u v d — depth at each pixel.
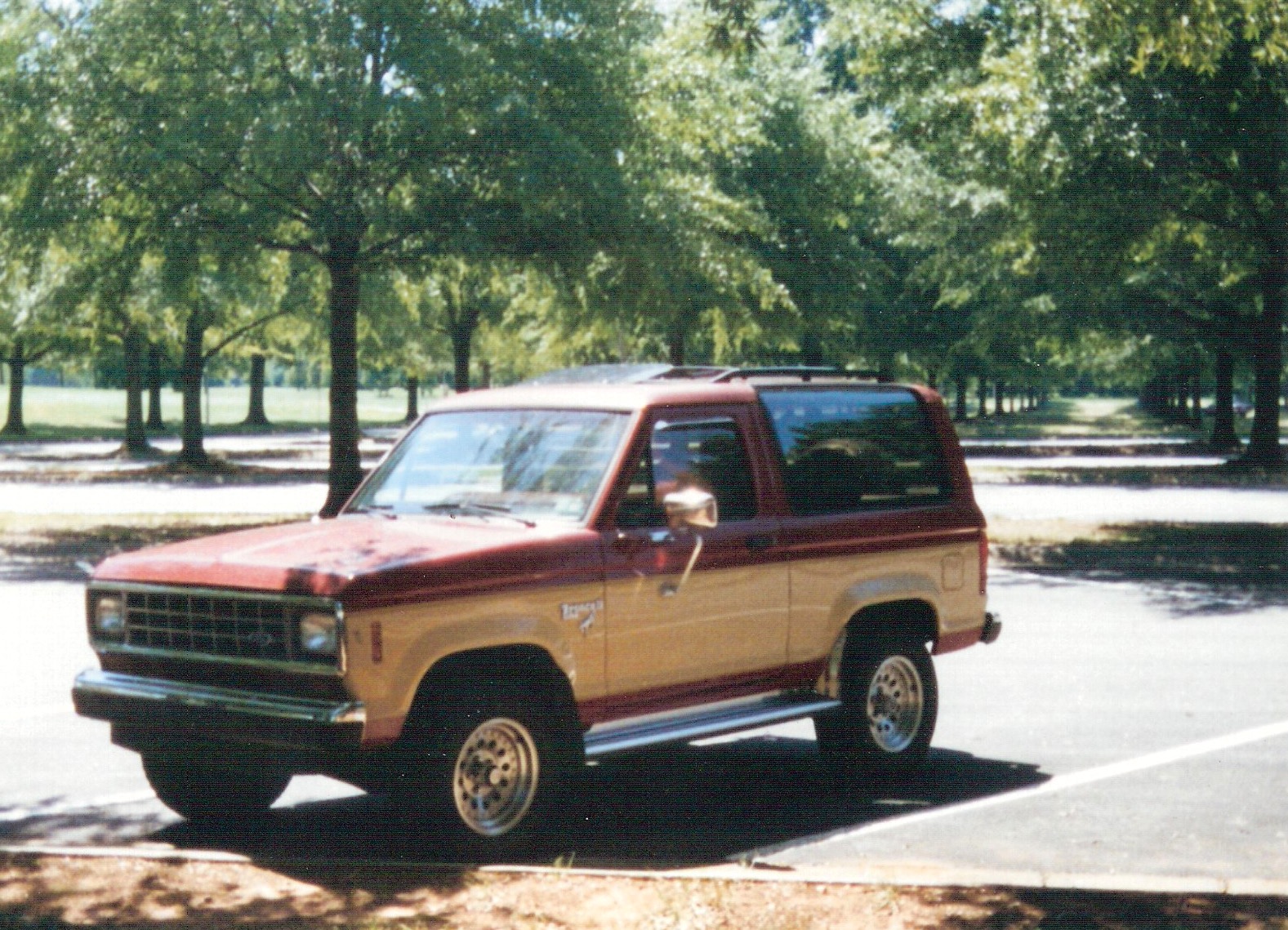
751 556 7.18
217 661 6.20
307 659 5.90
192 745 6.28
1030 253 25.47
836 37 24.55
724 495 7.20
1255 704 10.01
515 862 6.20
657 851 6.45
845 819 7.08
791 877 5.73
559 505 6.78
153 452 49.03
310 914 5.25
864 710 7.62
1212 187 24.19
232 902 5.41
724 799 7.47
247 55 20.89
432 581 6.03
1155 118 20.84
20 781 7.92
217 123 20.28
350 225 20.95
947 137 24.20
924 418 8.35
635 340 38.12
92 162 21.03
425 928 5.09
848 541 7.64
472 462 7.15
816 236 35.03
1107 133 20.41
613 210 21.73
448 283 28.69
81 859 5.99
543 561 6.38
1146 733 9.09
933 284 47.97
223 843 6.61
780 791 7.64
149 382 71.25
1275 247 24.73
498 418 7.30
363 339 40.66
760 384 7.58
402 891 5.55
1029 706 9.96
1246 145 21.86
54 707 9.97
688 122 23.77
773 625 7.29
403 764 5.97
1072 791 7.66
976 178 24.12
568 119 22.16
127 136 20.72
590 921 5.20
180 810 6.89
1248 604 15.19
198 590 6.24
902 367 51.41
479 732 6.12
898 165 37.84
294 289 39.66
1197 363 52.06
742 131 24.59
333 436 23.56
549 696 6.45
